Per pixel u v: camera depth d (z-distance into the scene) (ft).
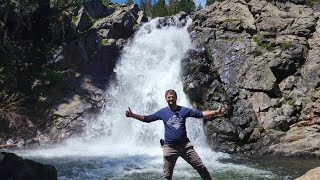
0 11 101.81
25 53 99.66
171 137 23.56
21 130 84.99
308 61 86.58
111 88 99.35
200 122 81.05
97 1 138.10
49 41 108.47
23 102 89.81
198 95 86.74
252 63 86.53
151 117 23.81
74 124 88.43
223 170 56.65
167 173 23.62
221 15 100.78
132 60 108.78
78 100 93.09
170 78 97.25
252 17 98.53
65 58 99.55
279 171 56.59
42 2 108.47
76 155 69.21
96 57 104.63
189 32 107.34
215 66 89.81
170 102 23.76
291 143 73.15
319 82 81.35
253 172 55.47
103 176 51.85
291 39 90.27
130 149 78.18
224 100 82.12
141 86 99.04
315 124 76.13
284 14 96.17
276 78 86.02
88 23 122.72
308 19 93.50
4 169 36.96
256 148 75.46
